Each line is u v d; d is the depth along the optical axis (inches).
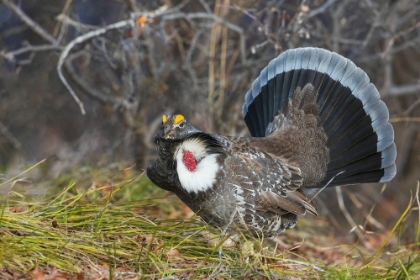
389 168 423.2
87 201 419.8
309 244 524.1
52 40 572.1
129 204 435.8
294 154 407.8
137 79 608.7
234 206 374.3
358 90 426.0
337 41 597.0
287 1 666.8
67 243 342.6
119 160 604.4
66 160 601.6
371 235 620.1
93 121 730.8
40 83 726.5
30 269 320.5
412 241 592.1
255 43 605.0
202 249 379.9
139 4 605.9
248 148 385.7
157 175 383.2
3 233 340.2
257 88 445.4
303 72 431.5
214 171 368.5
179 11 609.6
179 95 624.1
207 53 641.0
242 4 625.9
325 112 424.8
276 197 385.4
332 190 719.7
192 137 368.2
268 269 347.6
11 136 668.1
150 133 628.1
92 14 713.0
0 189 460.4
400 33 589.3
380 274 373.1
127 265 343.6
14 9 564.7
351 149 425.7
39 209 383.9
